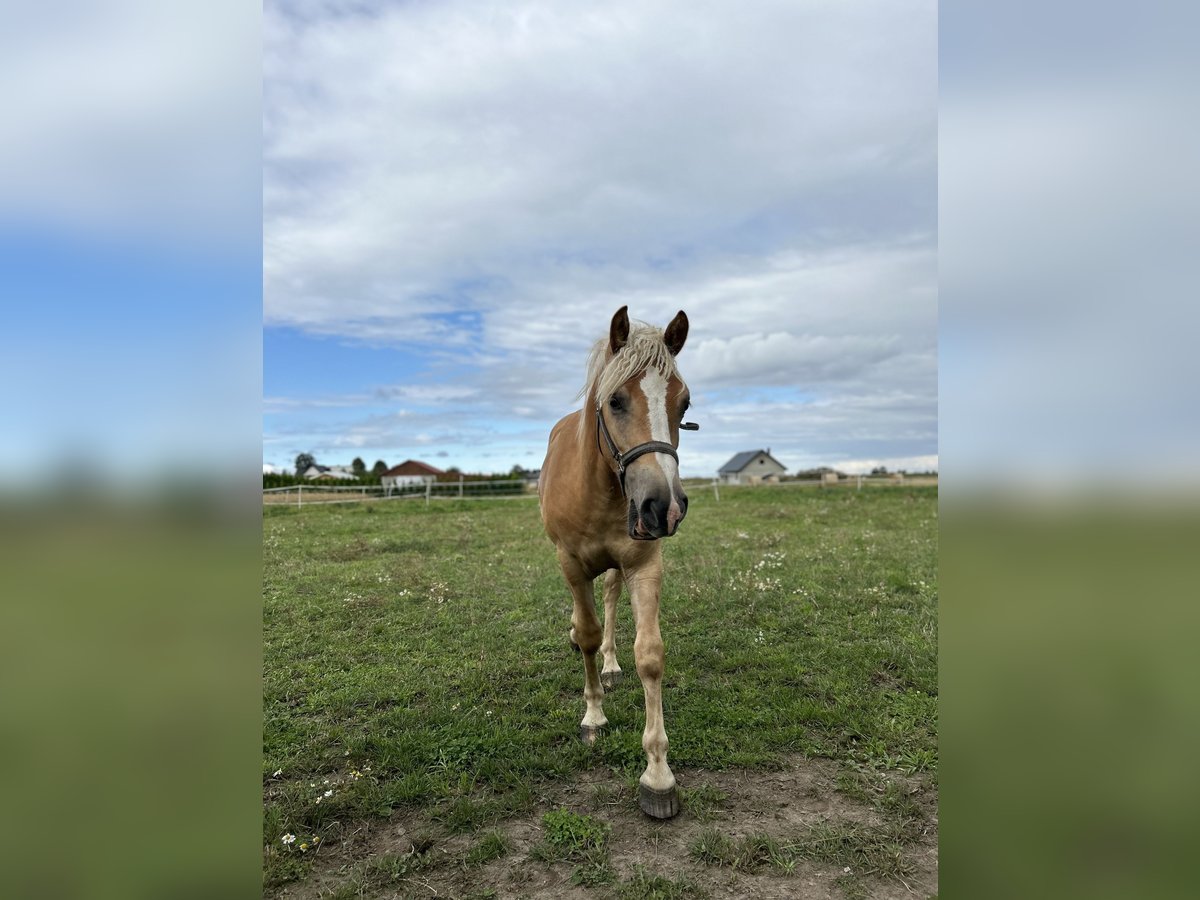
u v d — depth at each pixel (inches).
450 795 110.2
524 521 494.9
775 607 210.8
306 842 98.2
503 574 286.4
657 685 107.6
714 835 95.2
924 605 209.6
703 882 87.3
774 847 93.1
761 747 121.1
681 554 309.3
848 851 92.4
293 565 315.6
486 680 161.5
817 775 113.1
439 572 293.7
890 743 121.5
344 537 410.6
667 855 93.4
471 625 210.1
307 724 139.3
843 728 127.2
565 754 122.3
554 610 224.1
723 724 130.8
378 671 169.5
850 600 214.1
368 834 101.1
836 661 162.1
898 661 159.6
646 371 101.9
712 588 234.5
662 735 106.1
